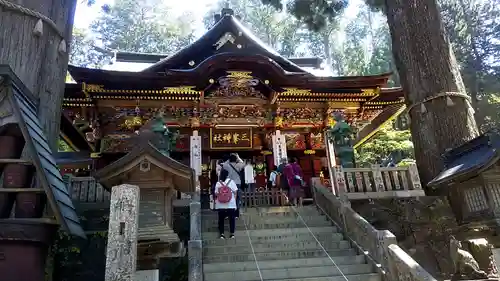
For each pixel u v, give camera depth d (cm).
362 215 916
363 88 1403
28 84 518
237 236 780
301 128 1516
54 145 550
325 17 1481
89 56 3359
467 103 988
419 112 1016
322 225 862
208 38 1520
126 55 1817
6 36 516
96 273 684
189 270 572
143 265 453
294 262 677
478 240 577
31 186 410
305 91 1398
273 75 1325
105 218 765
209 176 1421
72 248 668
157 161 489
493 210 638
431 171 960
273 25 3538
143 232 464
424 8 1076
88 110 1337
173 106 1386
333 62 3512
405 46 1086
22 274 366
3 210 381
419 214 878
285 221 884
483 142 746
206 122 1438
